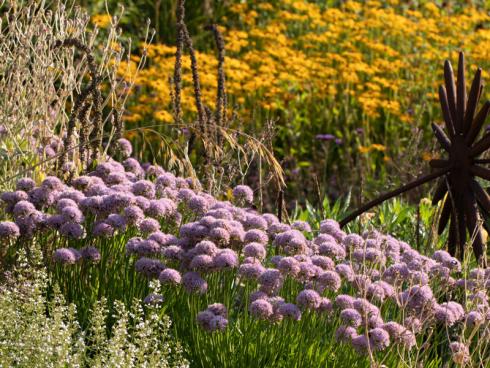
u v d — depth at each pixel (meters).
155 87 9.38
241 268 4.49
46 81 6.45
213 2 12.37
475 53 11.36
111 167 5.54
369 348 4.16
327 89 10.49
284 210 6.11
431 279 4.92
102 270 4.95
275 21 11.80
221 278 4.89
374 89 10.48
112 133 6.10
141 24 11.64
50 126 6.47
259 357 4.46
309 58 10.90
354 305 4.45
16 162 6.15
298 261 4.62
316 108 10.61
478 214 5.28
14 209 4.92
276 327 4.57
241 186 5.41
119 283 4.95
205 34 11.77
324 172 9.30
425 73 11.06
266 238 4.81
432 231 5.89
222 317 4.38
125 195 4.93
